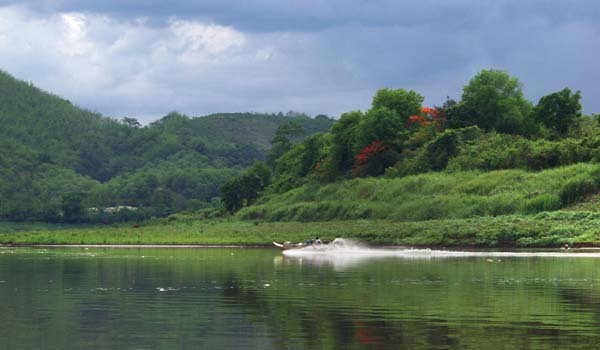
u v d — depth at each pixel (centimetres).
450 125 17262
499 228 9712
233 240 11894
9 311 3625
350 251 9294
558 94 16575
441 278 5094
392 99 18888
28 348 2730
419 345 2717
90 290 4525
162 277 5391
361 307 3659
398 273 5569
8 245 12738
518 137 15550
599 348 2650
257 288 4556
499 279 4975
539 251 8506
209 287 4644
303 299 3991
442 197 12875
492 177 13225
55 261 7481
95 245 12312
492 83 17238
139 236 13238
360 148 17675
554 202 10894
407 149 17012
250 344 2777
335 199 16025
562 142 13712
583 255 7675
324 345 2741
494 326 3089
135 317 3409
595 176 11238
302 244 9525
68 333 3014
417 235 10469
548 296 4006
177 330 3064
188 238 12506
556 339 2809
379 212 13750
